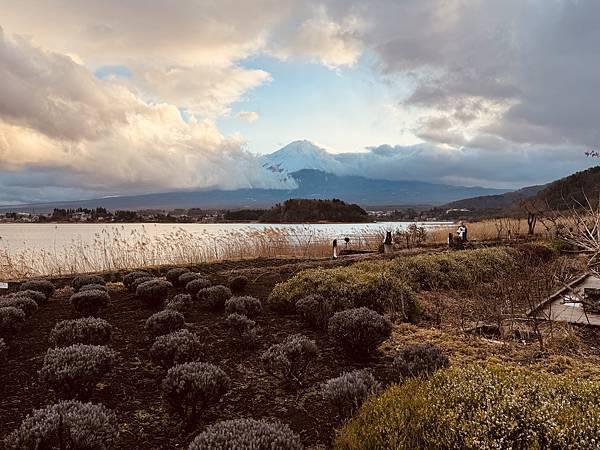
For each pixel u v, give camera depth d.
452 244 16.72
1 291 10.61
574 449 2.44
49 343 6.16
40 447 2.98
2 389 4.66
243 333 6.02
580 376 4.59
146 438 3.67
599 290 8.59
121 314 7.83
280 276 11.27
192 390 3.73
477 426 2.66
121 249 14.23
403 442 2.60
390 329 5.41
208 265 14.13
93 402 4.33
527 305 7.85
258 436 2.79
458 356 5.28
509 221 23.98
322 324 6.70
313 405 4.20
